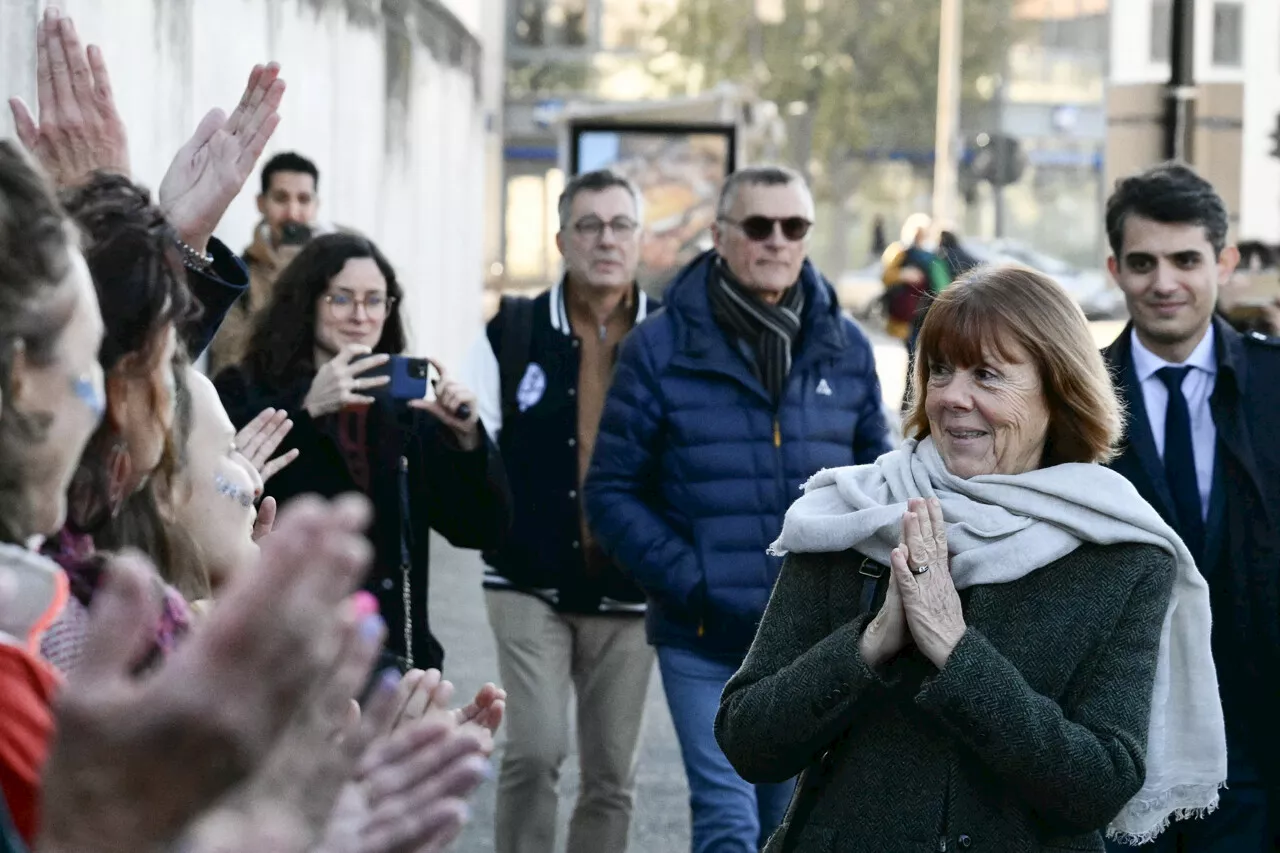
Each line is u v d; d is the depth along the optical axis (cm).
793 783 541
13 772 144
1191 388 461
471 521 529
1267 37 4900
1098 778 324
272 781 118
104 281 212
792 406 554
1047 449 361
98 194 220
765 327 554
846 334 568
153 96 954
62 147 304
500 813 601
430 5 1920
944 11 5281
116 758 109
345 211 1497
